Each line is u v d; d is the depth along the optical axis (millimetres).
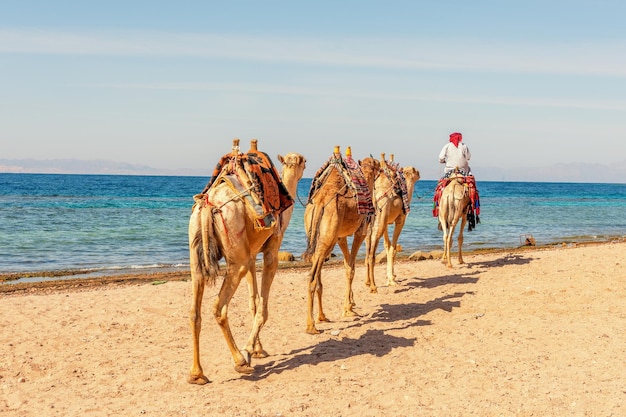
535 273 15688
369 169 12055
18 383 7895
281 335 10070
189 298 13195
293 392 7379
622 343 9055
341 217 10031
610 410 6660
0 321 11164
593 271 15469
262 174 7824
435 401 7051
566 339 9391
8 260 23234
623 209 68188
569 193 140875
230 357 8891
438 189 17453
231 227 7215
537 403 6910
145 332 10445
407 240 31016
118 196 81750
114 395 7387
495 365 8289
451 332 10070
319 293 10977
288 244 29109
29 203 61156
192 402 7074
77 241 29469
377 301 12898
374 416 6641
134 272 20344
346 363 8500
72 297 13391
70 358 8945
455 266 17688
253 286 8695
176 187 123875
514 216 53750
